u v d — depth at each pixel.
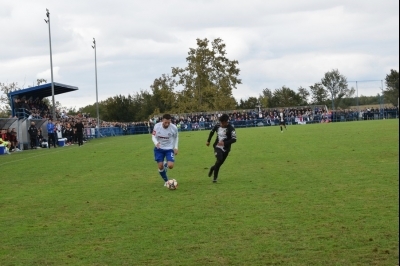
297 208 11.12
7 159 30.88
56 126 47.47
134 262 7.80
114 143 45.88
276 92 118.31
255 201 12.20
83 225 10.48
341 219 9.88
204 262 7.65
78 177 19.17
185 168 20.48
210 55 97.56
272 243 8.47
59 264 7.86
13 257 8.31
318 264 7.34
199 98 97.62
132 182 16.95
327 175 16.14
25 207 12.90
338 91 100.81
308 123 78.50
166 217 10.86
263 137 40.66
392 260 7.36
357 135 36.75
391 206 10.87
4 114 94.31
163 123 15.12
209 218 10.55
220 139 15.85
